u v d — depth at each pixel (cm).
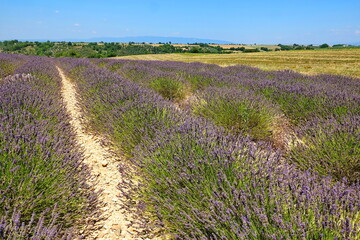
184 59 4378
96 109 484
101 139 462
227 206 177
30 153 223
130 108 416
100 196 281
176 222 196
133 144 346
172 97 802
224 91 555
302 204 166
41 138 260
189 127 315
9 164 205
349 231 138
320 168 306
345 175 294
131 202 252
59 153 254
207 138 280
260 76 1055
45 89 652
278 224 151
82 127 537
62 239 175
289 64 2764
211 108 502
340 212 157
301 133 382
